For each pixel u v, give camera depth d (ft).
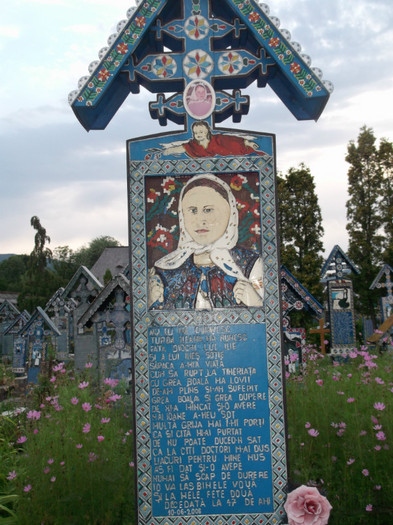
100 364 26.27
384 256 78.43
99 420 16.28
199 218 13.28
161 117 14.05
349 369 24.14
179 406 12.62
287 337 33.76
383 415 14.99
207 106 13.57
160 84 14.10
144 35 13.56
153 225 13.26
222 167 13.32
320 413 16.30
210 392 12.65
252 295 13.00
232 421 12.55
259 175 13.33
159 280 13.09
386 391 17.37
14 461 15.71
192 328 12.84
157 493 12.39
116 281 26.37
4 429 18.53
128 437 16.81
